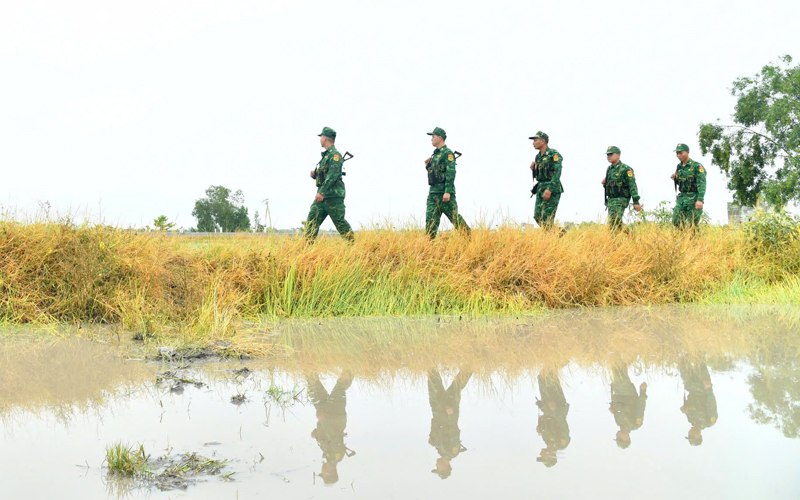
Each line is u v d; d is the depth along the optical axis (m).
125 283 6.79
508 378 3.89
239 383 3.76
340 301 7.46
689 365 4.24
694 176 12.05
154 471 2.32
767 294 9.11
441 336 5.65
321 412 3.12
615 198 11.41
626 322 6.57
